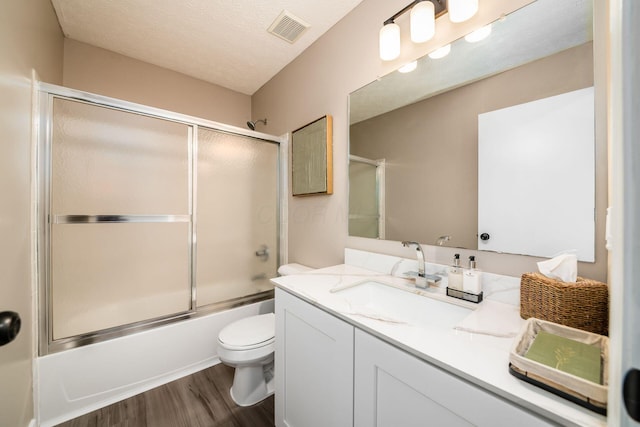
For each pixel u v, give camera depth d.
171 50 1.99
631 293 0.27
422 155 1.23
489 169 1.01
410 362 0.66
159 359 1.60
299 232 2.05
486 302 0.95
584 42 0.81
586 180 0.79
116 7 1.55
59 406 1.29
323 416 0.95
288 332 1.15
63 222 1.35
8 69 0.95
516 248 0.94
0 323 0.59
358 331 0.81
